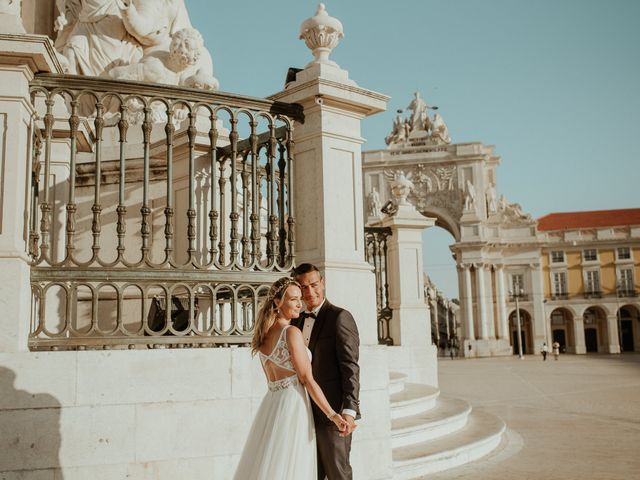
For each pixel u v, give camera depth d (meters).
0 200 3.26
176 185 5.68
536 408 10.46
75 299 3.71
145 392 3.36
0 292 3.18
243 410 3.60
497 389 15.10
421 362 9.62
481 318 50.38
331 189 4.30
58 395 3.17
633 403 11.05
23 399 3.10
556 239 55.28
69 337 3.42
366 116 4.64
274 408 2.89
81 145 5.69
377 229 9.85
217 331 3.74
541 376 20.67
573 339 54.97
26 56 3.33
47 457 3.12
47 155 3.54
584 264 54.84
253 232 4.06
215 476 3.48
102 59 7.48
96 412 3.24
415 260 9.91
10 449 3.05
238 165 5.81
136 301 5.50
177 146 5.54
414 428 5.81
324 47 4.45
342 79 4.39
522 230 53.03
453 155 53.00
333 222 4.28
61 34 7.84
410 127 55.00
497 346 50.69
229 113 4.03
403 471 4.98
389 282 9.98
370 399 4.07
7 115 3.31
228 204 5.70
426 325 9.78
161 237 5.80
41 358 3.15
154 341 3.56
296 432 2.83
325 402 2.87
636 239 53.97
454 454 5.49
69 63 7.11
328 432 2.94
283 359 2.91
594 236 54.84
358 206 4.46
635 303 53.56
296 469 2.79
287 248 4.20
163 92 3.80
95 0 7.64
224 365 3.58
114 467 3.24
